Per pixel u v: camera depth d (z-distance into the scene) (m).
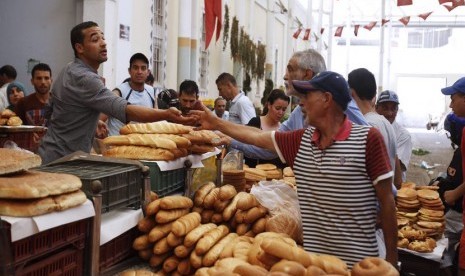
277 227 2.60
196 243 2.33
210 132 3.23
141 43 9.66
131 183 2.38
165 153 2.72
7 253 1.58
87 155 2.56
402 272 4.39
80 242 1.94
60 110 3.15
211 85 14.55
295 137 2.64
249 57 15.68
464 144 3.72
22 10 8.46
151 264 2.38
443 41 41.00
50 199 1.75
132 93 5.18
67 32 8.39
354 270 1.75
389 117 5.31
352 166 2.39
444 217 4.70
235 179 3.27
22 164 1.90
